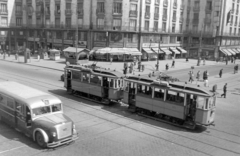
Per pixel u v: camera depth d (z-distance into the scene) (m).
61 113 14.01
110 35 54.72
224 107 22.58
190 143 14.31
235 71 46.09
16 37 73.81
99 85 21.27
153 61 59.06
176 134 15.61
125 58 55.84
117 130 15.76
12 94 14.30
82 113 18.80
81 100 22.41
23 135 14.16
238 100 25.64
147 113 19.03
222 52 69.69
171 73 42.09
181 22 70.06
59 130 12.43
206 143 14.41
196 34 72.06
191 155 12.77
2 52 64.88
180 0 68.19
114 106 21.11
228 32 72.69
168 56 66.50
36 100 13.42
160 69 46.25
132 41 55.94
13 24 72.88
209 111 15.81
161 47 63.44
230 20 72.88
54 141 12.41
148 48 59.38
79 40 58.38
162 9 61.94
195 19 72.31
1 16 70.62
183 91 16.41
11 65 44.00
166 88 17.23
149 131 15.89
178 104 16.75
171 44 67.06
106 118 17.94
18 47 73.00
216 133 16.05
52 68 41.31
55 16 63.09
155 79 18.88
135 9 55.00
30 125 13.16
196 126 17.19
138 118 18.33
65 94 24.17
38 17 68.06
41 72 37.00
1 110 15.31
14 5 72.19
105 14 54.19
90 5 55.44
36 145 12.92
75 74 23.39
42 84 28.14
